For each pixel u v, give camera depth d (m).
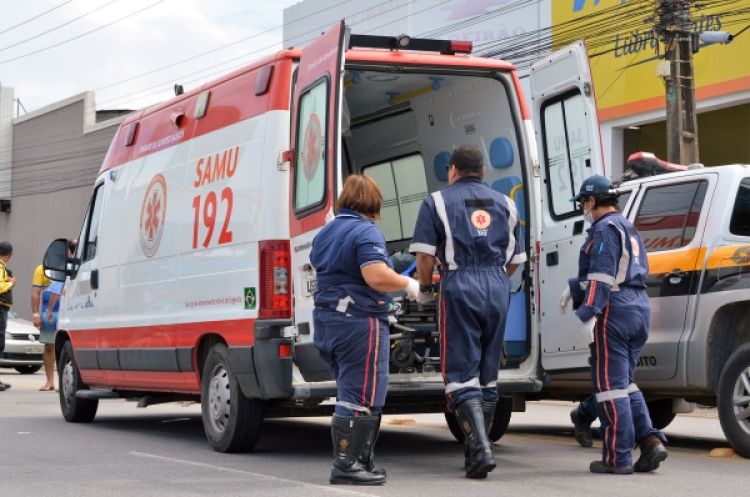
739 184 7.86
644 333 6.68
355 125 9.95
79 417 10.52
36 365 20.44
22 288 38.44
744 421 7.43
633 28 21.83
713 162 21.59
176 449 8.16
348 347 5.98
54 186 36.66
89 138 34.69
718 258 7.71
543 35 23.81
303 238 7.07
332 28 6.85
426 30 27.36
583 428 8.38
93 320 10.11
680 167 9.04
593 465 6.74
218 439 7.89
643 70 21.72
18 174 38.81
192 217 8.40
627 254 6.59
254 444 7.81
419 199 9.73
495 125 8.34
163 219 8.88
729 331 7.76
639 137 23.11
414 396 7.32
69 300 10.75
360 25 30.05
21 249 38.50
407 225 9.98
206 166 8.29
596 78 22.89
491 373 6.52
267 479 6.41
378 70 7.67
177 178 8.76
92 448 8.22
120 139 10.17
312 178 6.97
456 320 6.34
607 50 22.55
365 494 5.77
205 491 5.95
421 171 9.63
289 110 7.46
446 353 6.40
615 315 6.58
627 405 6.62
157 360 8.78
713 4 20.38
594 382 6.71
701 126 21.83
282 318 7.23
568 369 7.64
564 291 7.40
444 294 6.35
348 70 7.59
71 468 7.01
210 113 8.38
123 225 9.66
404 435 9.42
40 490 6.06
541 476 6.56
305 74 7.25
